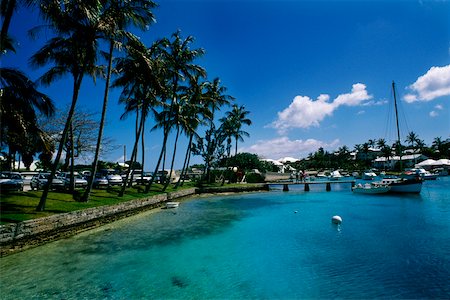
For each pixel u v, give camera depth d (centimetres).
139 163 5638
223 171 4828
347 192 4134
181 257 1155
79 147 3166
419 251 1138
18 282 902
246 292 827
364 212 2209
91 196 2300
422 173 6131
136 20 2002
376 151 12706
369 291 803
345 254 1135
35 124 1694
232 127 4881
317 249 1221
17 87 1545
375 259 1064
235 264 1064
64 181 2561
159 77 2798
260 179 5722
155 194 2939
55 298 794
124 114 2942
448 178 6569
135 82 2628
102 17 1817
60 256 1170
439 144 10806
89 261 1108
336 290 818
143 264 1074
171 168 3425
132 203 2316
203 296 805
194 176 5775
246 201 3189
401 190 3419
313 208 2520
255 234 1540
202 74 3203
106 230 1670
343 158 13138
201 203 3028
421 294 774
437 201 2725
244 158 7488
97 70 2234
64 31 1742
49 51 1788
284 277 929
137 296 807
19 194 1909
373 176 6744
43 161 3944
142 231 1638
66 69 2014
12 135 1827
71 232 1591
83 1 1576
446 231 1471
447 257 1057
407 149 12206
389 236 1400
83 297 799
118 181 3288
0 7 1302
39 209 1597
